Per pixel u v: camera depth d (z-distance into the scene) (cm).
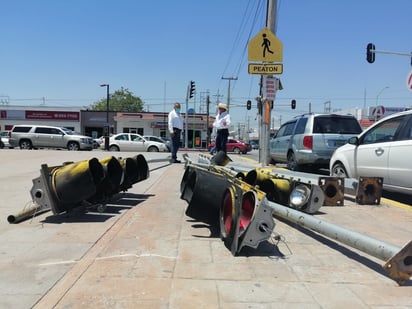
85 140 3077
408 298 305
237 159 1773
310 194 579
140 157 702
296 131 1152
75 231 463
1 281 320
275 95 1100
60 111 5603
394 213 608
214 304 288
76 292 302
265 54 1055
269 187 604
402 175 668
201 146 5319
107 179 573
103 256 379
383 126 741
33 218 521
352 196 745
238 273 346
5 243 416
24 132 3014
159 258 377
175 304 287
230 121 1201
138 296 297
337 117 1078
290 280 334
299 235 470
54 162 1359
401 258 321
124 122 5466
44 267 350
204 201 452
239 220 390
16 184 820
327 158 1044
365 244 360
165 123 5481
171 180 909
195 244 423
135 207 604
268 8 1189
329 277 343
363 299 302
